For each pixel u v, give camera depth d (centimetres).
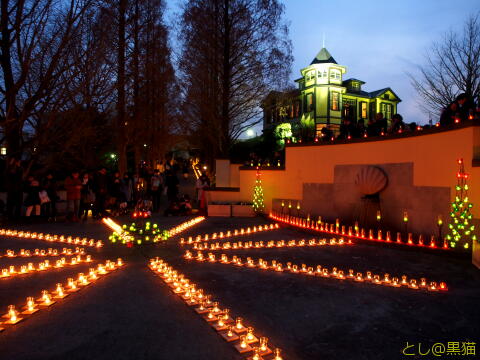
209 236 1084
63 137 1597
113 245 949
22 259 798
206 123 2161
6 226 1270
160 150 3181
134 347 393
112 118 2147
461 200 853
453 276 673
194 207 1906
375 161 1152
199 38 1962
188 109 2209
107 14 1642
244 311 504
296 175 1439
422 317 483
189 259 803
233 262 780
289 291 590
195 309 497
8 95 1375
